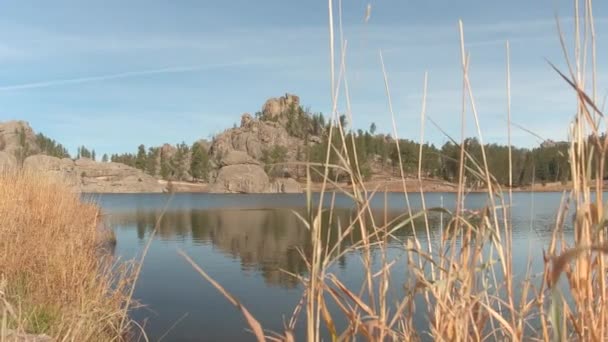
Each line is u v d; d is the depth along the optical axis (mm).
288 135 143125
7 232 7930
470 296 2182
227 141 139000
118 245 20062
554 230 1985
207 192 102188
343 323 7328
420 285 2271
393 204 29422
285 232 25734
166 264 15320
